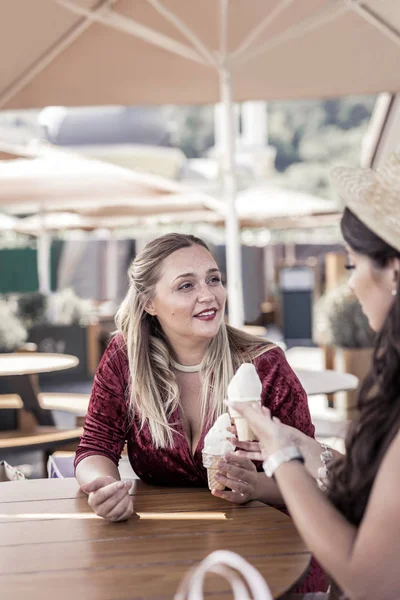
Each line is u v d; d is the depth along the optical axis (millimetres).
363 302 1524
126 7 4758
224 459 2127
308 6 4855
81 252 14180
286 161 37594
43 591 1543
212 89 5594
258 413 1630
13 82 5121
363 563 1342
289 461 1542
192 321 2344
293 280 12875
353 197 1510
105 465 2422
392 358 1448
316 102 37281
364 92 5789
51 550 1787
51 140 20219
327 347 8344
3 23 4422
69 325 9750
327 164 35562
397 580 1332
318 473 2006
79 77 5320
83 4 4430
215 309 2357
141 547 1790
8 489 2357
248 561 1672
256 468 2340
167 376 2404
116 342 2533
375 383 1488
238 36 5129
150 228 17000
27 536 1896
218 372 2379
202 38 5141
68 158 8578
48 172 8406
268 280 15977
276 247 16547
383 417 1456
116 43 5012
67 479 2482
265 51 5070
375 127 11148
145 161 18000
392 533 1320
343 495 1484
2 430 5301
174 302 2338
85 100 5586
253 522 1958
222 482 2127
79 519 2029
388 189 1479
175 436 2365
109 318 11453
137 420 2445
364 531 1349
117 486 1997
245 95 5738
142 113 21969
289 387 2379
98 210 11438
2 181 8438
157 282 2377
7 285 12844
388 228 1436
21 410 5320
